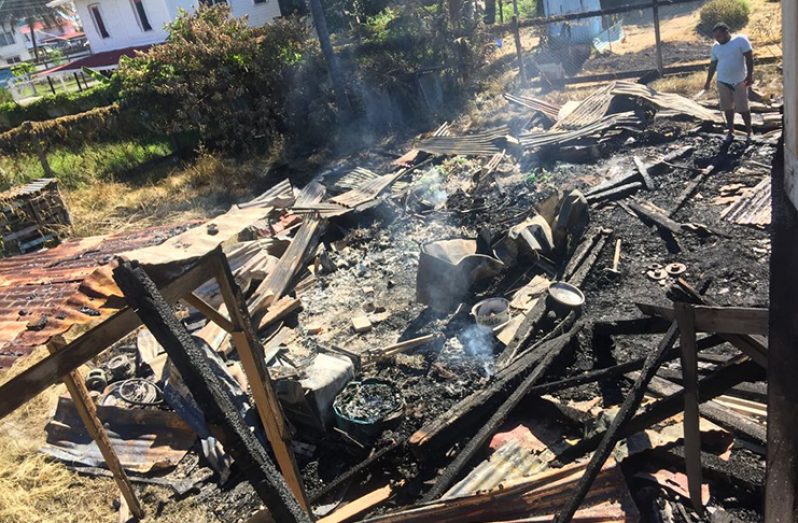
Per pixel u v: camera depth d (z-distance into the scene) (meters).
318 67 16.84
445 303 7.55
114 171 15.21
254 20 26.94
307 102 16.72
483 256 7.42
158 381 6.89
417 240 9.70
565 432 5.22
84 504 5.78
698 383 4.08
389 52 17.31
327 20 23.22
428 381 6.34
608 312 7.05
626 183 9.95
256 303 7.99
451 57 17.23
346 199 10.98
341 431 5.68
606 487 4.32
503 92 16.64
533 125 13.69
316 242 9.81
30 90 33.31
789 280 3.04
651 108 12.55
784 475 2.67
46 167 14.02
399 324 7.64
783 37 2.92
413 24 17.67
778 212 3.22
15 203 11.13
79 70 28.52
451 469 4.93
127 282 2.86
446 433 5.27
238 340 4.25
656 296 7.16
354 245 9.98
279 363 7.14
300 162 14.75
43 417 6.88
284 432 4.57
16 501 5.72
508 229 8.41
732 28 18.27
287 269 8.91
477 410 5.44
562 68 16.81
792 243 3.09
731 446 4.71
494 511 4.36
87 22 28.64
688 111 11.61
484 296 7.66
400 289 8.49
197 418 6.19
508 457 4.96
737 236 7.99
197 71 15.42
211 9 16.55
